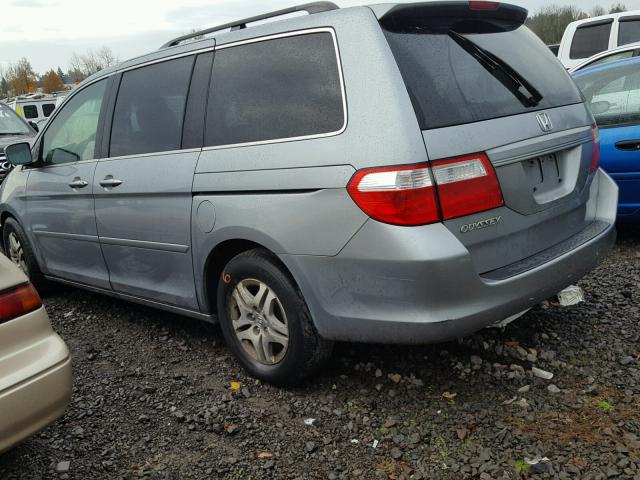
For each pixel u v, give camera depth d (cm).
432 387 319
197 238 341
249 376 348
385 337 274
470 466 257
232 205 316
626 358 330
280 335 319
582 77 563
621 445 259
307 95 296
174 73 370
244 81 327
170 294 376
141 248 384
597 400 297
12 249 542
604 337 360
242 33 335
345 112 279
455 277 259
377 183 262
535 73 327
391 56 274
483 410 295
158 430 302
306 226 287
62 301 517
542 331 372
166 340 412
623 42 995
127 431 302
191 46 363
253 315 331
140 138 384
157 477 264
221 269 353
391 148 261
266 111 312
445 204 261
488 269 281
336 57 288
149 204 368
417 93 270
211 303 358
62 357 248
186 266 356
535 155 296
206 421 304
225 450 282
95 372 370
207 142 338
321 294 290
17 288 244
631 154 493
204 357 380
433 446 273
